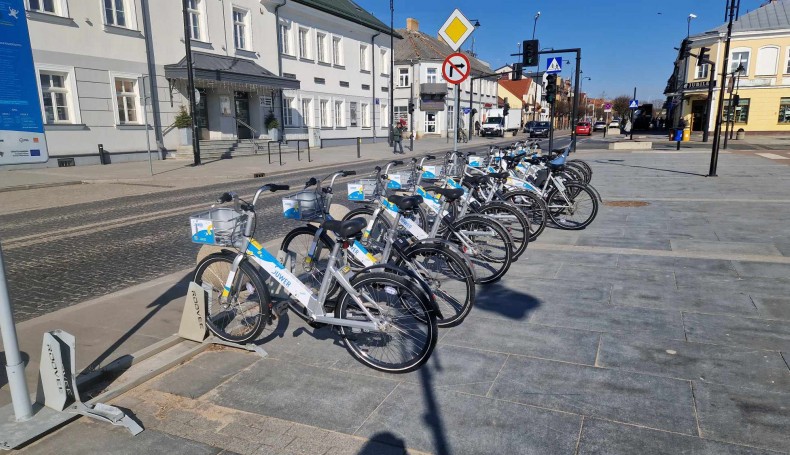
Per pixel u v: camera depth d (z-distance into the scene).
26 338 4.09
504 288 5.14
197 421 3.00
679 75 49.12
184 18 19.41
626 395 3.15
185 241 7.84
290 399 3.22
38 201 12.22
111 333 4.16
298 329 4.30
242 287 4.02
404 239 4.86
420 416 3.00
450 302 4.35
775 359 3.53
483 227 5.33
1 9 2.61
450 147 33.22
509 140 43.78
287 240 5.00
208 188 14.47
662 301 4.66
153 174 17.28
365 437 2.81
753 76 40.09
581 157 22.45
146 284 5.50
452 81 7.57
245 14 26.80
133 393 3.31
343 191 12.95
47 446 2.77
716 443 2.69
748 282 5.08
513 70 21.30
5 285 2.79
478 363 3.62
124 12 20.73
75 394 3.07
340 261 3.84
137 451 2.72
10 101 2.68
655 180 13.60
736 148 27.08
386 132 41.62
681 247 6.48
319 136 33.00
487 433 2.82
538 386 3.29
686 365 3.49
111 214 10.37
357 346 3.70
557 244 6.83
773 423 2.84
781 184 12.14
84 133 19.52
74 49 18.89
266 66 28.36
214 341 3.98
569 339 3.95
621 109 95.50
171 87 22.53
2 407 3.06
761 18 40.25
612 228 7.72
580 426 2.86
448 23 7.34
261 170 18.69
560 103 77.25
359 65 37.03
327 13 32.44
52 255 7.07
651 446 2.68
